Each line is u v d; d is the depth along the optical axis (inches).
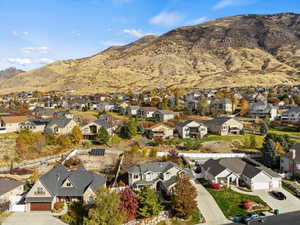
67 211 1835.6
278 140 3068.4
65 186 1978.3
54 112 4896.7
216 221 1692.9
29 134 3159.5
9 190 1958.7
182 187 1726.1
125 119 4645.7
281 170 2608.3
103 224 1477.6
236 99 6195.9
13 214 1796.3
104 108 5979.3
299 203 1934.1
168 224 1653.5
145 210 1670.8
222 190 2167.8
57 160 2854.3
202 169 2554.1
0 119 3661.4
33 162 2805.1
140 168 2237.9
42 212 1831.9
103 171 2672.2
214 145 3314.5
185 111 5295.3
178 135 3720.5
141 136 3703.3
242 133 3784.5
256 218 1667.1
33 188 1883.6
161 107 5280.5
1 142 3144.7
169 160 2669.8
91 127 3686.0
